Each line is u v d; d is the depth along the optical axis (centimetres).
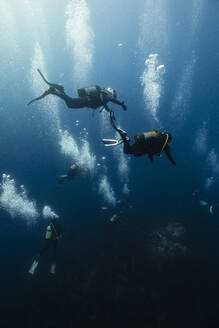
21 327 716
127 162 1614
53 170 1437
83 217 1170
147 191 1427
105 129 1723
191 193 1390
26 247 1006
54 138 1602
